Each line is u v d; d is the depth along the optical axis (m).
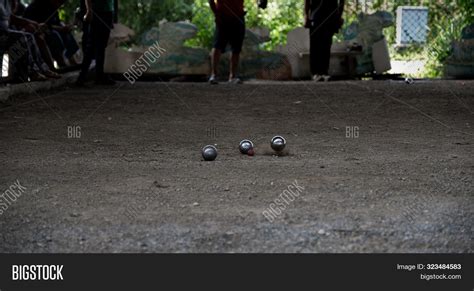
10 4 13.90
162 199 6.44
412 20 23.86
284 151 8.62
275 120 11.49
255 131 10.40
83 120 11.32
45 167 7.81
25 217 5.92
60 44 17.38
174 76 19.88
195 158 8.34
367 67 20.80
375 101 13.94
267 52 20.27
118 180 7.18
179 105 13.29
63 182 7.11
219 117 11.78
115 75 19.78
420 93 15.41
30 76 15.03
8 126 10.61
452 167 7.84
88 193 6.67
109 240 5.38
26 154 8.56
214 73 17.95
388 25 20.81
